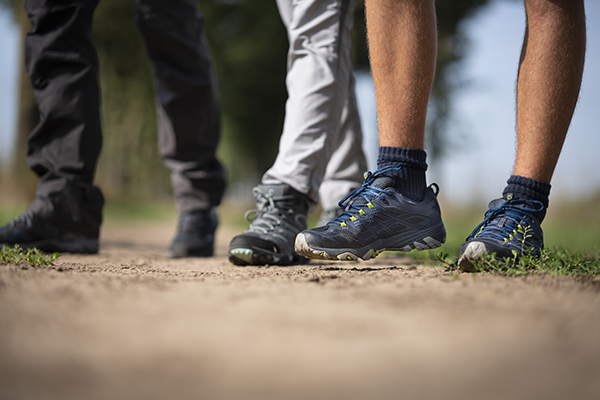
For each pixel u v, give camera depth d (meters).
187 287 1.12
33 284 1.08
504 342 0.70
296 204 1.90
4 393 0.51
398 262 2.16
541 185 1.51
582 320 0.82
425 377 0.57
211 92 2.55
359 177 2.49
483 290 1.07
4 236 2.04
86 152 2.20
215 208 2.74
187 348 0.66
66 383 0.54
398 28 1.49
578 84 1.47
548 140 1.49
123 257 2.29
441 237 1.68
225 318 0.81
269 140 16.20
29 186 6.84
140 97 11.73
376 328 0.76
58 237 2.15
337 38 1.90
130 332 0.73
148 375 0.57
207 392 0.52
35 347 0.66
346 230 1.60
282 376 0.57
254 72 13.28
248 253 1.82
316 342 0.69
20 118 6.80
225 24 12.34
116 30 9.79
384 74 1.54
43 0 2.12
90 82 2.21
